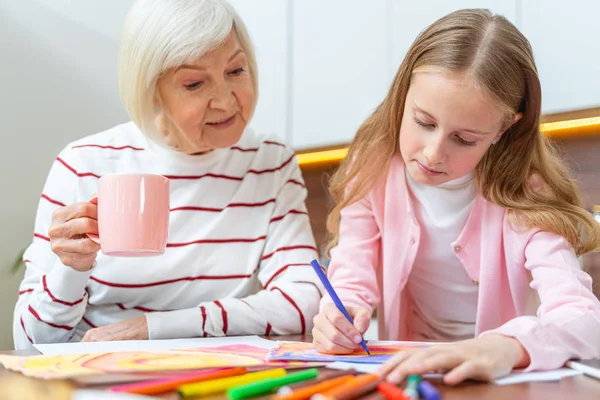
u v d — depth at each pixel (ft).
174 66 3.48
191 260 3.94
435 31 3.18
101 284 3.79
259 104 6.69
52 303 3.38
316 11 6.37
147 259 3.85
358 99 6.05
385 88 5.88
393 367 2.02
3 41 5.67
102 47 6.50
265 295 3.72
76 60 6.26
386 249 3.82
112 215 2.77
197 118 3.60
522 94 3.22
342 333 2.61
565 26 5.04
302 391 1.68
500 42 3.06
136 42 3.54
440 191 3.68
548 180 3.61
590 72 4.90
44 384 1.76
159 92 3.64
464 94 2.88
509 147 3.46
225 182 4.17
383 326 4.01
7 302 5.57
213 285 3.98
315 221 6.92
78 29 6.30
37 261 3.68
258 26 6.73
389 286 3.81
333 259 3.84
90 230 3.11
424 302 4.00
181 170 4.06
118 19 6.68
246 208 4.17
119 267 3.80
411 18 5.75
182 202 4.02
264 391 1.72
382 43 5.92
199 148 3.91
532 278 3.61
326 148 6.41
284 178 4.34
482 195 3.57
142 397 1.49
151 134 3.84
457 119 2.90
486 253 3.57
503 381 2.05
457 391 1.90
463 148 3.01
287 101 6.51
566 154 5.42
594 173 5.47
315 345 2.79
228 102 3.61
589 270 4.99
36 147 5.88
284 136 6.52
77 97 6.24
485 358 2.06
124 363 2.13
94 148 4.03
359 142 3.87
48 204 3.84
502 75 2.98
